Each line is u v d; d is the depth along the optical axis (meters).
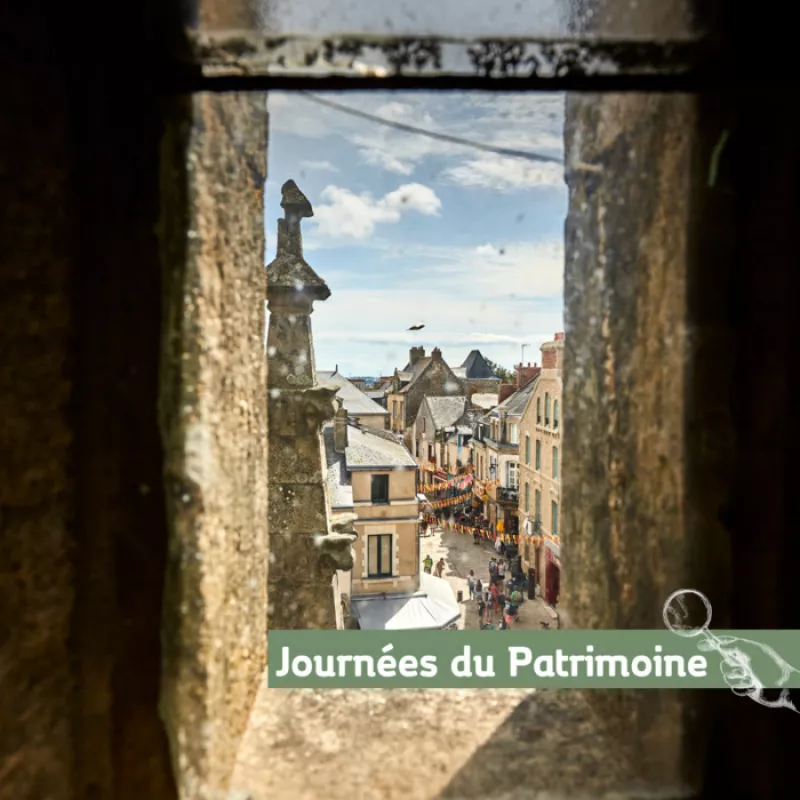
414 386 35.75
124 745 1.49
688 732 1.67
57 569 1.41
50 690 1.41
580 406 2.44
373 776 1.94
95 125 1.41
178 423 1.51
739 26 1.47
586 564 2.39
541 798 1.83
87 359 1.43
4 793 1.32
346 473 15.45
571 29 1.48
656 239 1.79
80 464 1.44
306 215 4.87
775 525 1.50
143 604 1.49
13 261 1.31
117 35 1.41
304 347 4.76
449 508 27.23
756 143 1.52
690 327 1.60
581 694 2.36
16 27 1.29
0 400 1.29
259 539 2.43
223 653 1.85
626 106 1.96
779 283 1.48
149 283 1.47
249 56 1.45
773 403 1.50
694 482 1.60
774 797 1.55
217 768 1.78
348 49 1.46
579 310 2.42
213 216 1.71
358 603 14.98
